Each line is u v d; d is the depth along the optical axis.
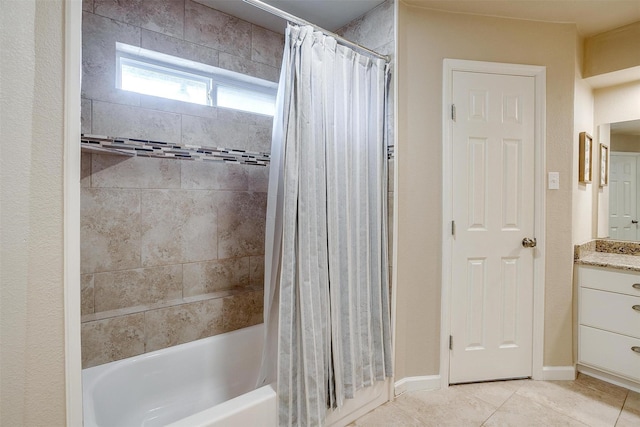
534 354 2.11
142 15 1.81
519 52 2.07
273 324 1.55
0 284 0.80
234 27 2.18
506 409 1.80
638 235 2.33
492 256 2.07
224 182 2.16
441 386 2.02
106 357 1.65
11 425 0.82
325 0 1.95
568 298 2.11
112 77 1.72
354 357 1.66
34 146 0.83
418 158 1.98
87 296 1.69
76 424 0.91
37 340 0.85
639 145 2.32
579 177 2.22
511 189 2.08
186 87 2.10
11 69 0.79
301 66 1.46
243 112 2.22
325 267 1.53
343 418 1.65
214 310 2.02
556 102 2.10
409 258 1.98
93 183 1.70
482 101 2.04
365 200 1.75
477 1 1.90
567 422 1.69
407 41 1.95
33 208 0.84
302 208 1.45
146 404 1.67
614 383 2.05
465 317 2.05
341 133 1.63
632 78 2.27
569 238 2.11
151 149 1.83
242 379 2.01
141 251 1.85
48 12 0.84
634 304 1.90
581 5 1.92
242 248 2.26
